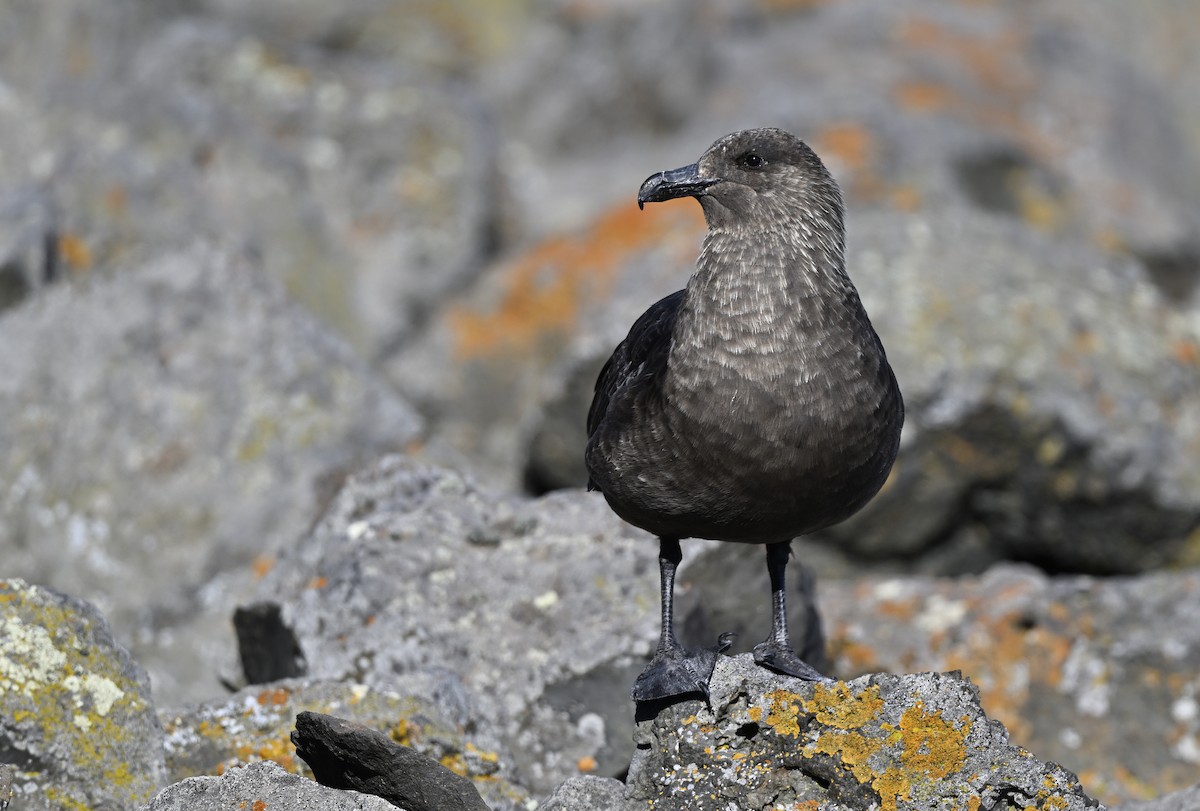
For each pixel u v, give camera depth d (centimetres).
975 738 781
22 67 2033
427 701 951
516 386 1917
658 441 836
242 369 1465
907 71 2359
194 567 1368
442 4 2622
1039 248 1842
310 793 777
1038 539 1598
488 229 2141
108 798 843
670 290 1770
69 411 1419
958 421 1538
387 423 1492
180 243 1595
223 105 2070
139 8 2208
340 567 1105
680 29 2559
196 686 1216
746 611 1127
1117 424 1568
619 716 1044
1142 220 2230
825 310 828
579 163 2455
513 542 1130
